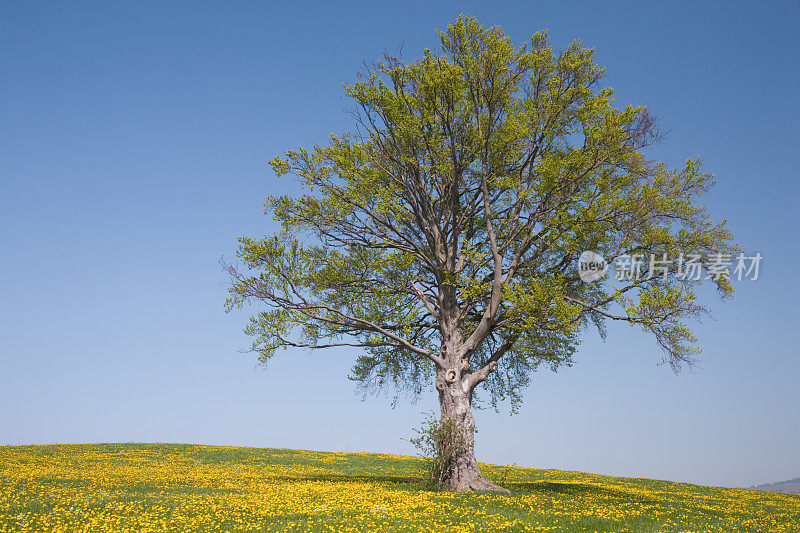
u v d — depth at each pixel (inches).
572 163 768.3
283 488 788.6
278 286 845.2
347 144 832.9
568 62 808.9
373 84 848.9
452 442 783.1
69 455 1201.4
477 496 701.9
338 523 540.7
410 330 849.5
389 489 787.4
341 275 866.8
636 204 780.6
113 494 709.3
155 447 1387.8
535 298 743.7
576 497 791.1
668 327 754.8
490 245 899.4
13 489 729.0
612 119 757.9
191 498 674.2
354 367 979.9
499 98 826.8
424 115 804.0
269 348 851.4
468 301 889.5
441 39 831.1
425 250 901.8
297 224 865.5
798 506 893.8
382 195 818.2
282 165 863.1
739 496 1021.8
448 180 864.9
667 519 626.5
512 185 788.6
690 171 816.3
